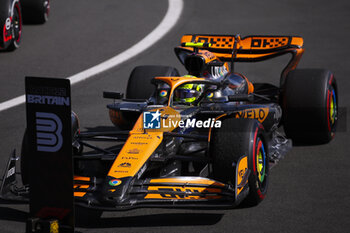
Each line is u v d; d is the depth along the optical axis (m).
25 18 61.44
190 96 25.19
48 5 63.47
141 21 62.88
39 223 16.56
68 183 16.30
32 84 16.19
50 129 16.23
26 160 22.16
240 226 19.75
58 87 15.91
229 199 19.27
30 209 16.84
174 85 24.67
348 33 56.12
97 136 25.59
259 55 32.25
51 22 63.12
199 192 19.72
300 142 29.70
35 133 16.41
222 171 21.06
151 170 22.44
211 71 27.55
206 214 20.95
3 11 49.12
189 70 27.56
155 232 19.44
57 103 16.02
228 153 20.88
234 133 21.11
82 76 44.28
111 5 71.19
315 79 28.41
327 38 54.47
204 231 19.39
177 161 23.53
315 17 63.09
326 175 24.70
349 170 25.30
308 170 25.41
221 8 68.19
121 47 53.06
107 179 19.69
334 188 23.16
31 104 16.30
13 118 34.81
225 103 25.66
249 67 46.19
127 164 20.23
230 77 28.91
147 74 31.14
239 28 58.31
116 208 18.80
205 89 25.97
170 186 19.97
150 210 21.59
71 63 48.12
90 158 21.98
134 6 70.38
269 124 26.52
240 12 65.94
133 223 20.31
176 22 61.81
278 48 31.81
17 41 52.81
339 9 66.88
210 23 60.94
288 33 56.22
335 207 21.20
